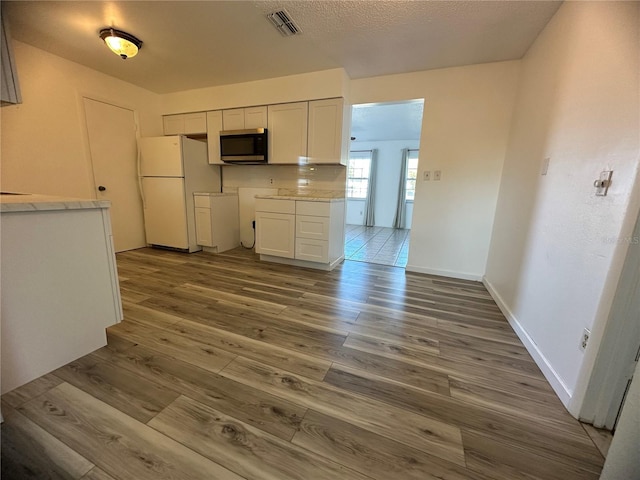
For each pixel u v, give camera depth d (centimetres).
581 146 136
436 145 290
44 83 273
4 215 112
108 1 187
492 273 261
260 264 331
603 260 111
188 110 374
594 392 111
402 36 221
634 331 101
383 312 211
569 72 155
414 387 132
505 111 262
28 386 124
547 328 149
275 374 138
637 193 97
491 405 123
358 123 516
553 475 93
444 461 96
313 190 368
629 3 108
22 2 189
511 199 232
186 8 194
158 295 230
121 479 87
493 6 180
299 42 236
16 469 89
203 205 366
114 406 115
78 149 307
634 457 78
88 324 147
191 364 143
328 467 93
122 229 364
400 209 699
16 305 120
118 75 323
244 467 92
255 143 332
